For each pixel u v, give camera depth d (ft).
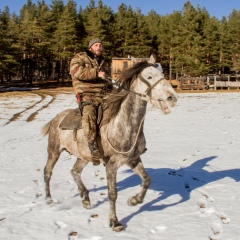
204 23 211.00
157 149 38.27
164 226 17.84
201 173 28.07
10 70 175.22
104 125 17.95
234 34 219.00
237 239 16.08
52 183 26.17
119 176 27.76
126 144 17.48
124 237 16.66
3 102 107.86
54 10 247.50
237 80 172.76
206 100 109.60
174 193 23.20
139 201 19.45
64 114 21.36
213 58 205.46
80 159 21.29
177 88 171.42
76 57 18.47
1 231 17.66
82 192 21.13
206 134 48.06
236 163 31.04
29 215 19.80
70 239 16.76
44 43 203.21
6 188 24.99
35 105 99.60
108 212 19.97
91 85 18.67
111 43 209.97
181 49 199.72
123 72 17.49
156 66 17.46
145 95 16.88
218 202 21.08
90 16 213.46
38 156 36.94
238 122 60.08
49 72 248.52
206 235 16.63
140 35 224.74
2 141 46.42
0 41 167.53
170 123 60.64
